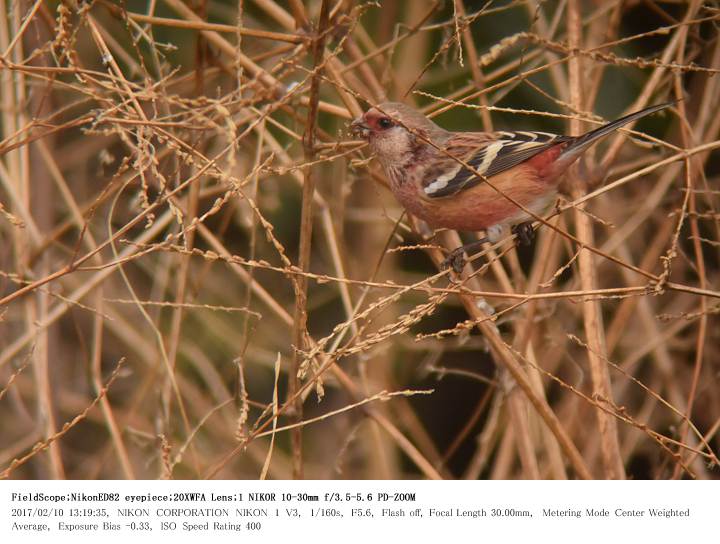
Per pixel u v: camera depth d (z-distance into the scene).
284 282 11.81
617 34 9.90
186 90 9.93
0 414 11.08
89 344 11.97
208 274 11.59
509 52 10.84
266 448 11.43
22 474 11.03
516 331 8.48
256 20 10.82
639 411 10.79
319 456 11.77
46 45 6.87
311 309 11.62
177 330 8.36
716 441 10.38
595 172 8.47
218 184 8.80
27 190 8.89
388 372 10.69
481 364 12.43
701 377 10.52
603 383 7.51
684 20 8.56
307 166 6.96
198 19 8.26
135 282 11.82
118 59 10.35
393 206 11.45
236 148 6.84
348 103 8.27
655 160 9.02
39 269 9.17
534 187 8.20
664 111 10.02
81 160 11.30
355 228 11.62
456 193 8.20
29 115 9.23
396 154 8.27
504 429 10.51
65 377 11.76
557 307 10.30
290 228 11.71
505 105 10.79
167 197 6.04
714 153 10.73
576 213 8.09
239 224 11.35
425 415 12.49
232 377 11.64
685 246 10.61
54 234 9.15
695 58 9.85
